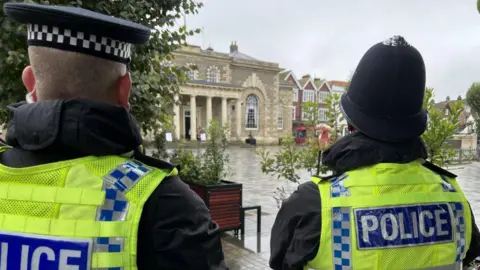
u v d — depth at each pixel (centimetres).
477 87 3002
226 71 4328
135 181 117
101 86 118
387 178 153
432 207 155
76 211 111
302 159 404
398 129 155
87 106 112
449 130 304
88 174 115
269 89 4700
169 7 426
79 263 108
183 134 4091
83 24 111
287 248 162
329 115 349
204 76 4191
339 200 151
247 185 1200
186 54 4044
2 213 115
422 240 150
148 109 404
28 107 117
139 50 402
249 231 645
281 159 415
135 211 112
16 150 125
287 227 162
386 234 147
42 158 118
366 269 144
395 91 153
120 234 110
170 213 115
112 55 118
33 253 110
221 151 630
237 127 4381
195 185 587
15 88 330
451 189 167
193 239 114
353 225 147
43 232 111
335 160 165
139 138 126
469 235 165
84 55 114
